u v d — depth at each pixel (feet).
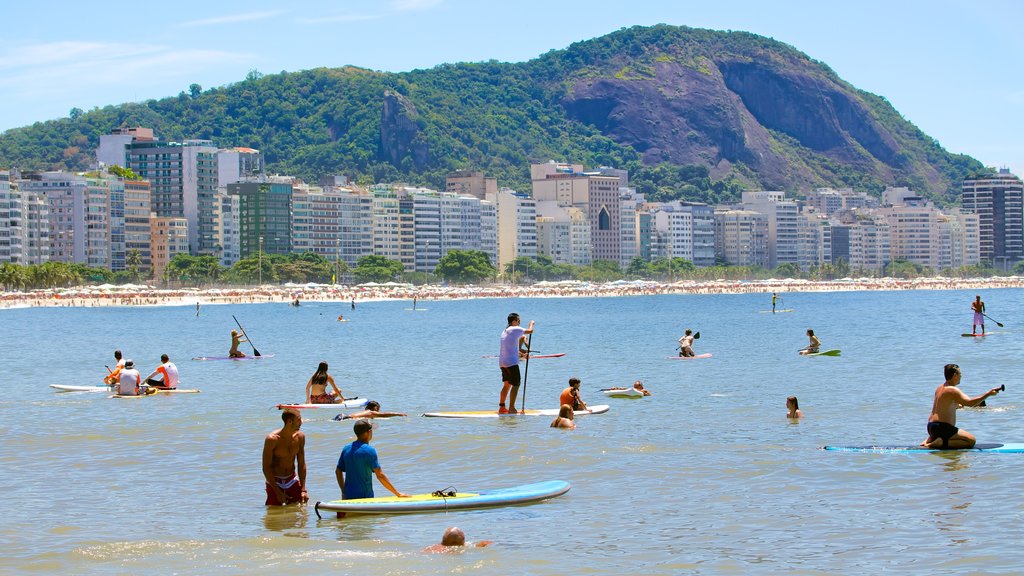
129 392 226.38
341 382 260.42
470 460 146.20
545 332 541.75
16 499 128.06
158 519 118.21
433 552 104.27
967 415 178.09
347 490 122.31
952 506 116.26
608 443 157.48
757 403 203.62
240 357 346.54
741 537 107.65
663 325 599.57
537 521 114.83
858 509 116.47
